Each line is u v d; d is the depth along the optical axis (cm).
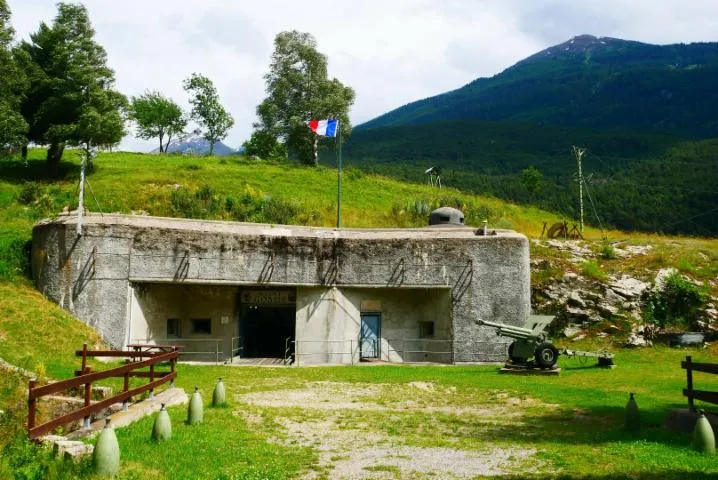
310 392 1977
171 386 1739
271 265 2941
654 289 3328
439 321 3091
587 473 1016
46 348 2253
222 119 8594
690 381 1376
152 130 8550
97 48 5038
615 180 12488
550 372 2416
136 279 2755
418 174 11700
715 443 1191
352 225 4472
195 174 5191
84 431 1234
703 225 8844
